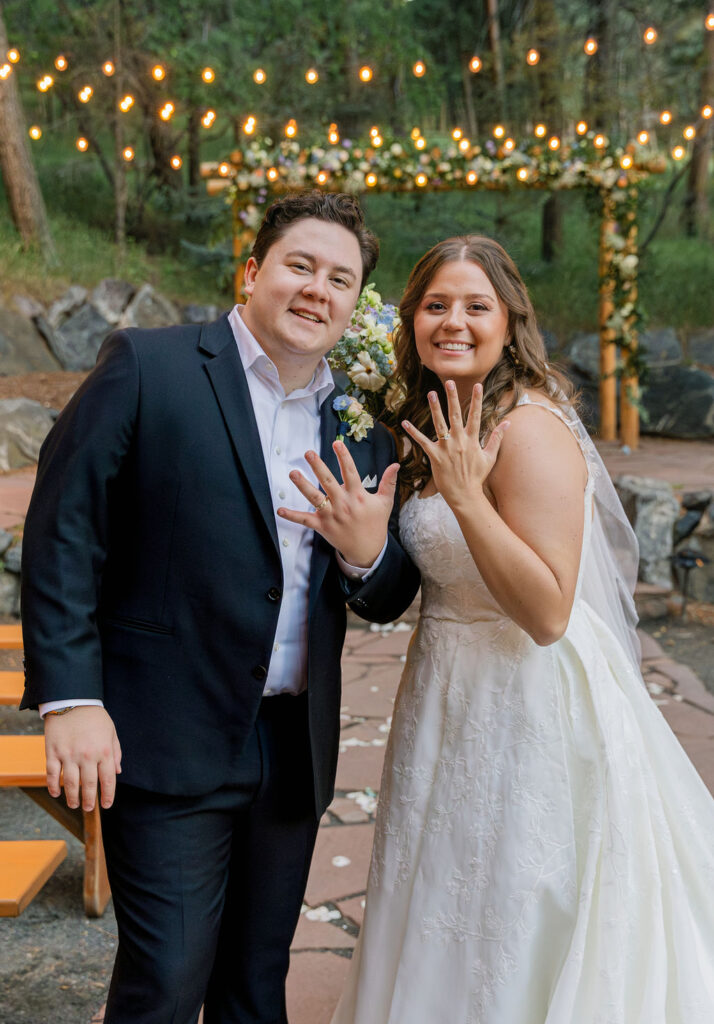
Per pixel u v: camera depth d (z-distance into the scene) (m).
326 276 1.76
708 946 1.98
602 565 2.21
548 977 1.85
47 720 1.63
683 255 12.26
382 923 2.03
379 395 2.27
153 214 12.78
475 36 14.24
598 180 8.16
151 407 1.70
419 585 2.09
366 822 3.46
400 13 13.23
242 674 1.74
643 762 1.97
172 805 1.74
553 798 1.88
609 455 8.45
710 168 14.98
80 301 10.09
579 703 1.95
